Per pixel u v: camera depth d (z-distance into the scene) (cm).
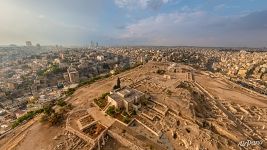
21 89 18300
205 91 11969
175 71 15750
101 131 6631
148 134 6550
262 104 10725
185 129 6975
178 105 8369
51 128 7250
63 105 9100
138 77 13675
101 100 8825
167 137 6512
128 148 6131
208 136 6612
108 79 13638
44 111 8556
